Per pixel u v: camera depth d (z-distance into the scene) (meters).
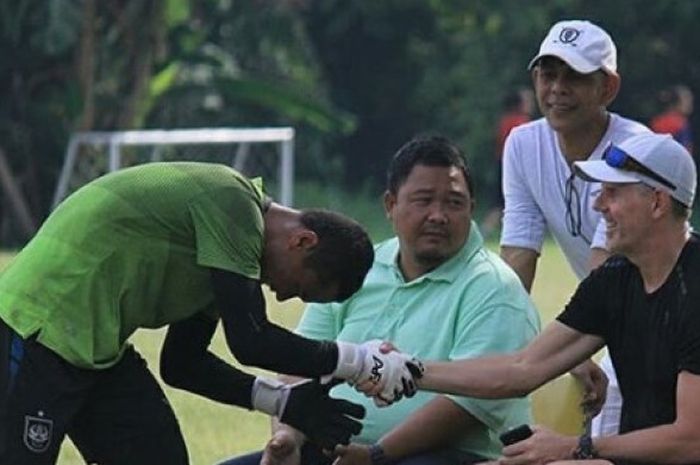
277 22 48.38
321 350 10.95
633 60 54.38
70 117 39.53
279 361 10.86
